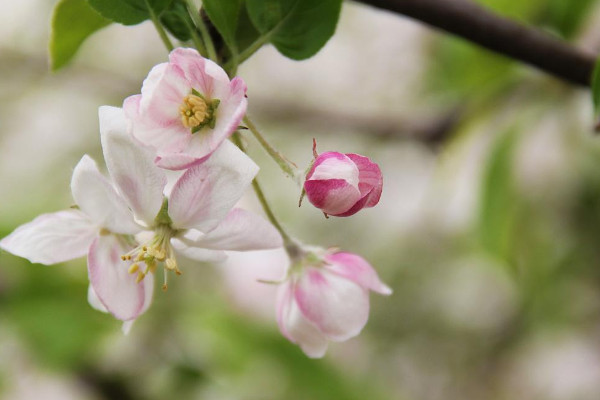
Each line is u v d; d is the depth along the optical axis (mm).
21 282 596
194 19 442
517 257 686
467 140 648
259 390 609
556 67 490
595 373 826
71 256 446
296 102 770
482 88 596
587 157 689
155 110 429
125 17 441
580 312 757
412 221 830
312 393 599
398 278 832
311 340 458
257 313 664
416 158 838
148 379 602
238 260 675
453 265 823
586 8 550
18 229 448
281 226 460
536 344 831
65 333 591
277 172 778
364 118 717
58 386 652
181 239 443
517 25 486
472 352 852
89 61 800
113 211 441
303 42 449
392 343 839
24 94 773
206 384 604
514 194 606
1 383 624
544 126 679
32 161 793
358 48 907
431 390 844
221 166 434
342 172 431
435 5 481
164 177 437
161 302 605
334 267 458
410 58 868
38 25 771
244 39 454
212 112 431
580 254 711
